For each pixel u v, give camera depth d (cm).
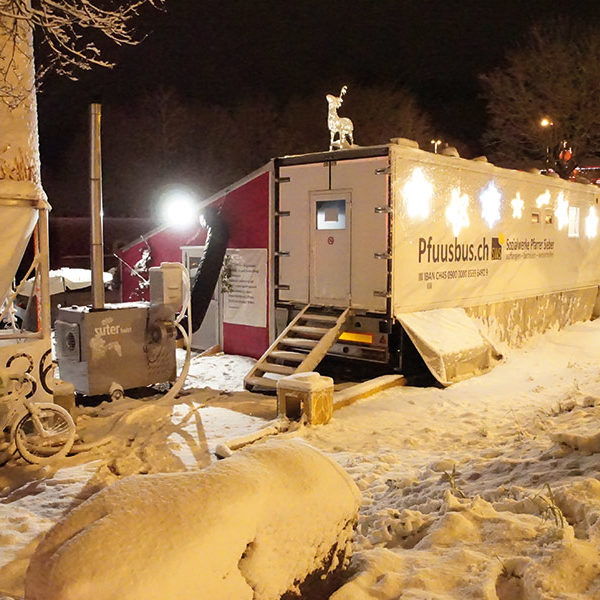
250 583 277
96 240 905
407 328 1013
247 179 1240
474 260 1213
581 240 1669
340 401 884
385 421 820
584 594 301
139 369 920
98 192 909
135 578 243
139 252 1484
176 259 1405
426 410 872
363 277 1044
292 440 358
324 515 316
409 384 1033
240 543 271
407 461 644
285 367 976
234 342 1300
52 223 2416
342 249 1067
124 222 2719
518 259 1370
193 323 1263
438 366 1002
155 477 291
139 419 812
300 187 1116
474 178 1200
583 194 1661
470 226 1196
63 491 593
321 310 1098
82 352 874
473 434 737
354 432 773
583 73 3039
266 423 800
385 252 1015
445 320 1100
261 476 300
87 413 836
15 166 691
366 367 1097
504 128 3219
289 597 297
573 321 1648
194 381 1102
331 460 351
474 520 387
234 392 977
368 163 1026
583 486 397
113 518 262
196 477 289
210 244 1264
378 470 607
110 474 644
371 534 418
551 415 734
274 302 1160
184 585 249
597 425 589
